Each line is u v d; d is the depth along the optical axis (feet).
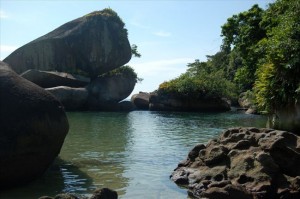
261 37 91.61
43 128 27.94
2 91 27.43
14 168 26.96
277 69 46.93
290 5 55.16
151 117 95.96
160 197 26.66
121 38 135.85
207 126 73.15
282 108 46.65
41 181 29.99
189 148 46.62
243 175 27.48
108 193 23.29
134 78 139.74
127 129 67.10
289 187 26.08
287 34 47.50
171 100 126.41
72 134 58.54
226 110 127.24
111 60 134.51
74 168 34.76
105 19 135.03
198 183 28.73
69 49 132.16
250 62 87.35
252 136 31.24
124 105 124.67
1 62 31.50
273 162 27.45
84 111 113.09
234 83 151.23
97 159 39.09
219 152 30.89
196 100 125.49
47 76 116.06
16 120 26.71
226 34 102.89
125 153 42.68
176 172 31.99
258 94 51.16
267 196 25.64
